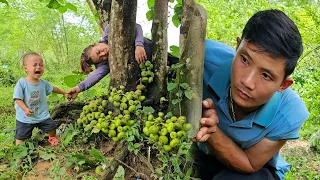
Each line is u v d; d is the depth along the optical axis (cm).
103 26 338
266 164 270
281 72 187
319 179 400
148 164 251
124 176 250
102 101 276
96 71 319
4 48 1245
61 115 348
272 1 888
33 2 1199
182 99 215
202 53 207
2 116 640
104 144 283
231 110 236
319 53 711
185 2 205
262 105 229
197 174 280
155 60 279
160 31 273
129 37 270
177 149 242
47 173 264
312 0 720
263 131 234
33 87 336
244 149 248
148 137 247
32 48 1281
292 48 183
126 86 279
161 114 230
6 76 1031
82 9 1203
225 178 260
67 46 1265
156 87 280
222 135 229
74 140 294
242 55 192
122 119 250
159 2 267
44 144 312
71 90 309
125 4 260
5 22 1195
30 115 323
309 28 616
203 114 218
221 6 1035
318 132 523
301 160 463
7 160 308
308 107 645
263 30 183
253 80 188
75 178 249
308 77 984
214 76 242
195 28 204
